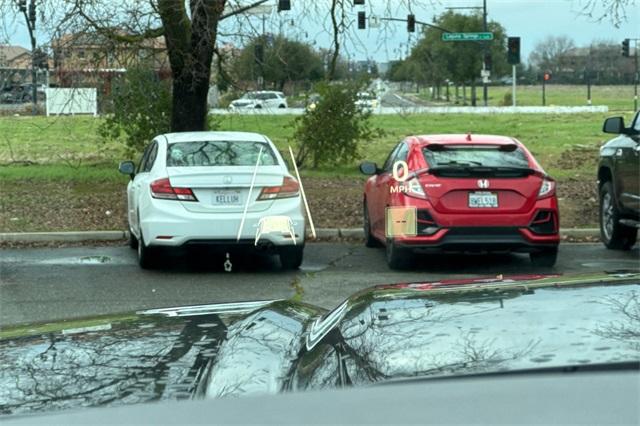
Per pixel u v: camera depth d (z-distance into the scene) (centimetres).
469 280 410
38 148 3212
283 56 1900
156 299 1116
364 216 1561
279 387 304
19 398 328
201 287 1191
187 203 1222
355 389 219
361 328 335
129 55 1767
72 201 1945
